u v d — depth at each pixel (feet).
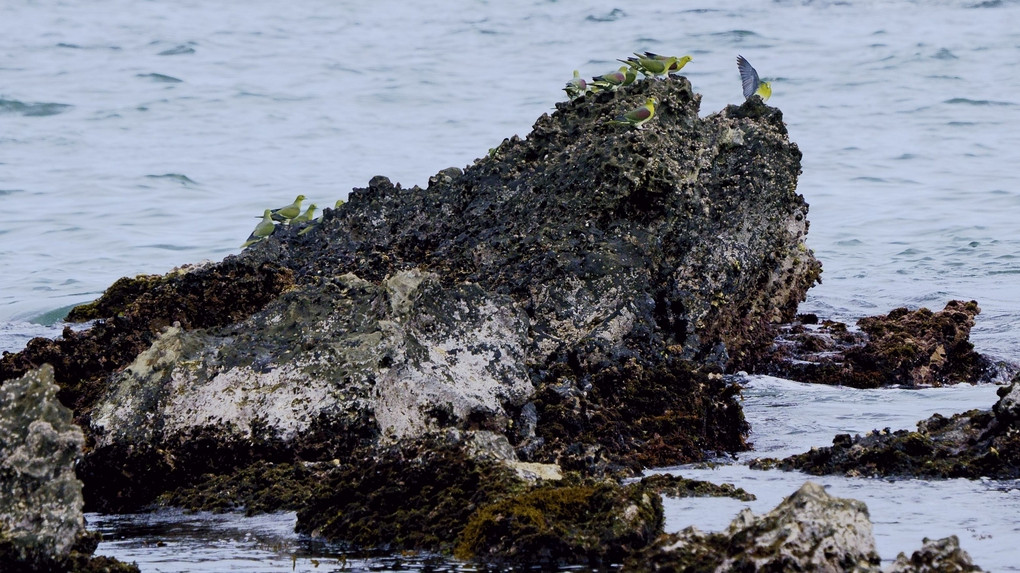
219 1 465.47
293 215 131.95
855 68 368.27
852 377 128.88
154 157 277.64
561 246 113.39
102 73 364.58
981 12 426.51
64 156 279.49
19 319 165.78
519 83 356.38
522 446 90.17
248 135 300.61
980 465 84.38
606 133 124.67
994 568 63.00
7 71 362.33
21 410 60.59
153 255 204.13
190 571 66.69
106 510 87.30
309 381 89.56
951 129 305.94
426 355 92.68
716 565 55.83
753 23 421.18
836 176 266.36
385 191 131.13
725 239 128.98
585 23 430.20
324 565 67.05
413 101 335.26
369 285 98.48
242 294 120.67
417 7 459.73
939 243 214.07
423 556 67.97
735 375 129.29
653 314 116.88
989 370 134.21
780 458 95.71
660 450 94.48
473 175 127.34
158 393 89.92
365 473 75.82
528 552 66.08
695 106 133.80
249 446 87.97
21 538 58.13
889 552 65.72
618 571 63.87
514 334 98.99
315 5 464.24
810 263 151.43
